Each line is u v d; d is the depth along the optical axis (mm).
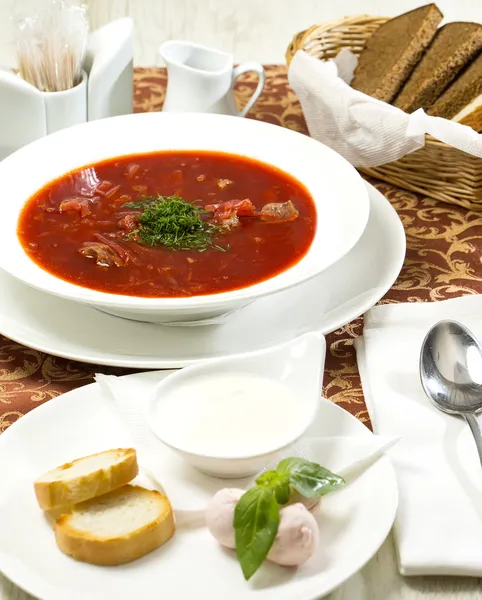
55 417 554
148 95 988
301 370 554
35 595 459
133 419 549
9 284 671
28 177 752
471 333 622
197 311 613
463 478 544
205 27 1731
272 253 687
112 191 754
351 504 509
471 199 820
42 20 833
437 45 935
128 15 1749
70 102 839
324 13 1762
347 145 841
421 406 594
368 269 698
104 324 637
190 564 480
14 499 508
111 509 498
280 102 989
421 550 499
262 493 472
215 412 538
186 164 803
